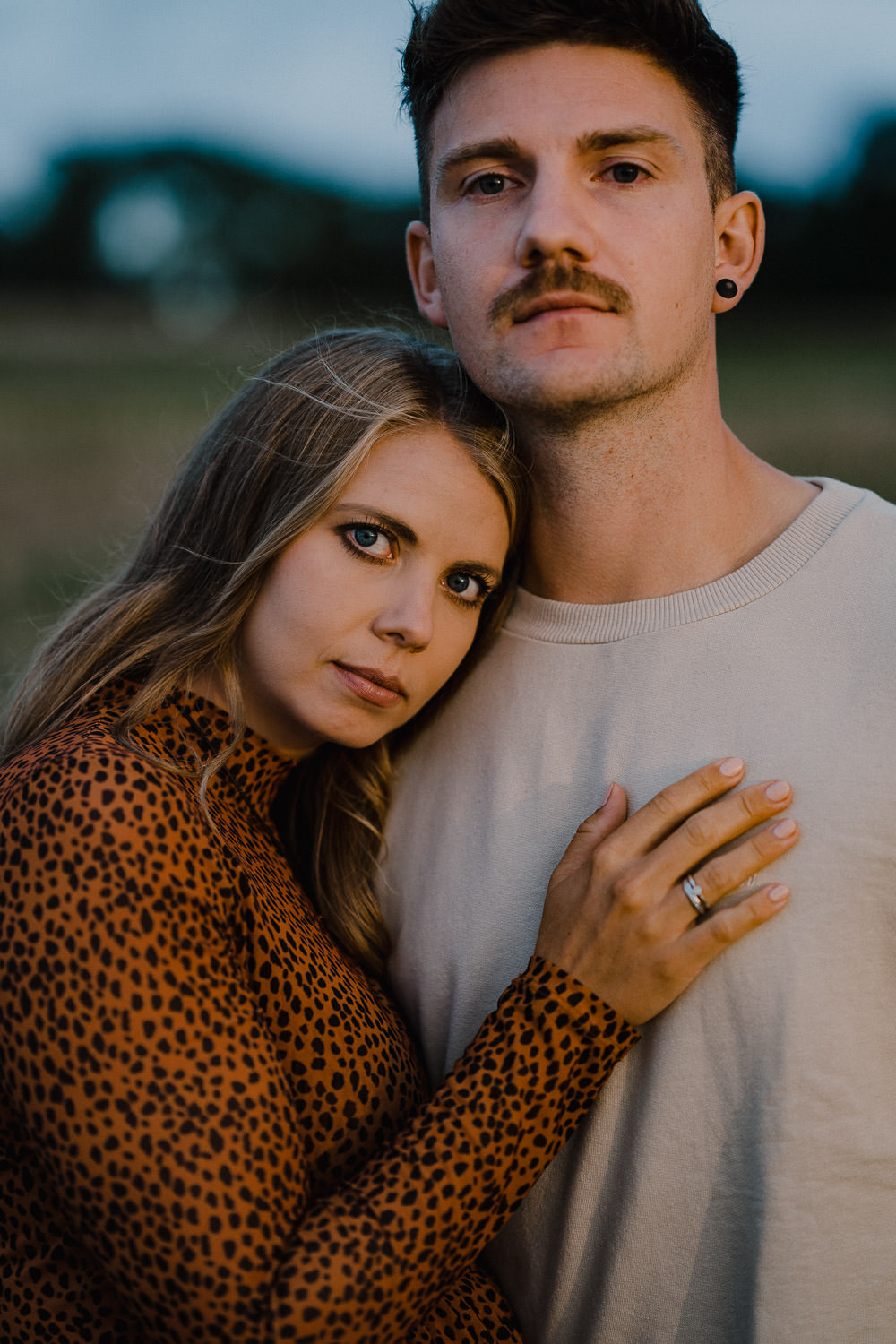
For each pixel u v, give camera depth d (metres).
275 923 1.55
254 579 1.67
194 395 14.01
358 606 1.62
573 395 1.52
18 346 21.58
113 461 9.72
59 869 1.32
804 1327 1.39
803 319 25.70
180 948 1.35
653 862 1.44
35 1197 1.41
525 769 1.71
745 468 1.70
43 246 39.00
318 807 1.84
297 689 1.66
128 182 39.16
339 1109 1.52
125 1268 1.27
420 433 1.64
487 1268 1.68
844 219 29.86
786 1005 1.41
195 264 38.78
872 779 1.43
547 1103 1.44
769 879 1.45
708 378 1.62
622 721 1.63
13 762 1.48
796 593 1.57
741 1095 1.44
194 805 1.50
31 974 1.29
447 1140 1.39
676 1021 1.48
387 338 1.80
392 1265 1.30
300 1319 1.25
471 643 1.82
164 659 1.66
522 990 1.49
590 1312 1.54
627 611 1.67
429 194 1.71
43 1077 1.27
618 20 1.50
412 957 1.76
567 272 1.50
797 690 1.51
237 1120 1.29
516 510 1.71
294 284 37.47
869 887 1.42
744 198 1.70
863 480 7.69
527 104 1.54
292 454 1.68
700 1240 1.46
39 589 5.82
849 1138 1.40
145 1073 1.27
